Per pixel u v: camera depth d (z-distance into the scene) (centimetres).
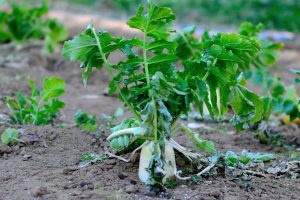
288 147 396
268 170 326
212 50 301
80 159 327
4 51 689
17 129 361
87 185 291
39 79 581
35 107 390
